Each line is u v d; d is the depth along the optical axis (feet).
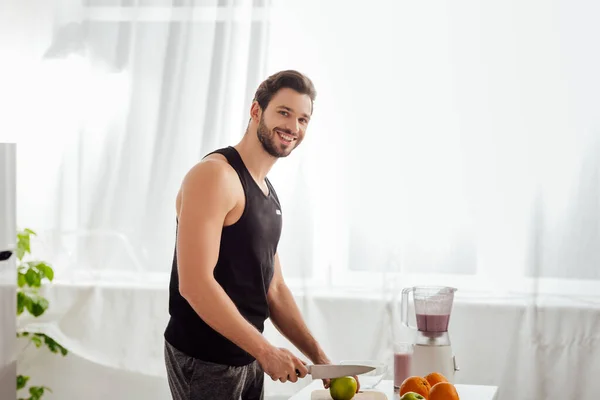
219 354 7.24
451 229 11.42
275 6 11.69
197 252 6.87
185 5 11.80
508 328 11.32
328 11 11.60
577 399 11.16
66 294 12.05
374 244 11.54
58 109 12.09
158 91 11.90
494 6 11.28
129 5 11.91
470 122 11.37
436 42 11.40
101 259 12.00
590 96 11.11
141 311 11.96
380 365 7.63
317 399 6.98
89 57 12.00
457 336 11.45
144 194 11.94
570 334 11.18
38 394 11.87
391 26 11.48
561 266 11.19
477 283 11.39
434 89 11.42
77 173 12.06
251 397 7.91
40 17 12.13
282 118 7.35
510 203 11.30
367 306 11.55
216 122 11.72
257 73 11.60
